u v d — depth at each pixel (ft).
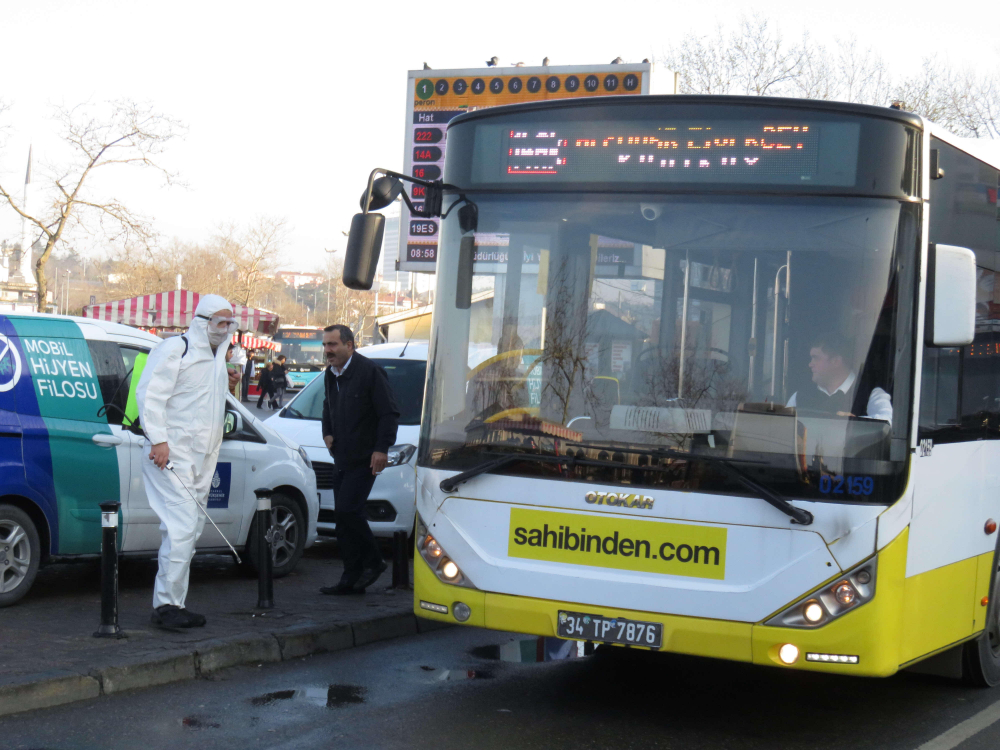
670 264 18.37
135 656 20.67
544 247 19.20
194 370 23.12
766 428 17.38
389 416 27.94
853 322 17.42
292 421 38.86
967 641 21.68
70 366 26.43
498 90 61.57
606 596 17.88
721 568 17.33
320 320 432.25
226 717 18.78
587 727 19.08
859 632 16.76
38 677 18.84
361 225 18.97
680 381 18.01
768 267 17.85
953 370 19.30
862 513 16.85
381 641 25.43
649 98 18.84
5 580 25.00
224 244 273.33
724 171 18.34
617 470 18.03
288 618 25.05
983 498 20.93
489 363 19.29
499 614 18.57
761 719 20.12
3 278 320.70
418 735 18.20
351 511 28.22
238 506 30.14
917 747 18.52
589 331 18.69
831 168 17.80
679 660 24.71
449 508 19.19
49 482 25.50
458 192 19.98
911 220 17.52
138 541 27.32
